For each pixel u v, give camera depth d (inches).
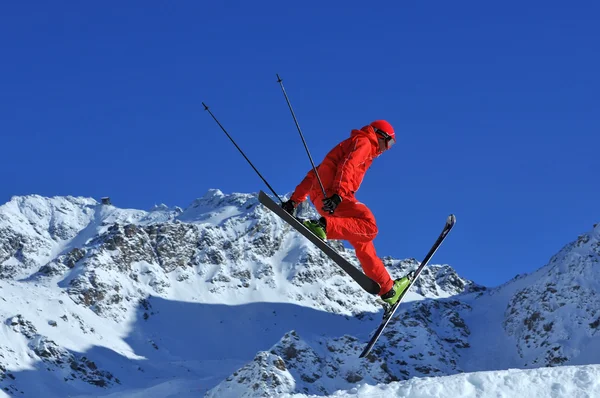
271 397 498.0
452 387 474.3
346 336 7101.4
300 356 6456.7
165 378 7534.5
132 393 6525.6
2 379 6402.6
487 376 482.3
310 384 6097.4
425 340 7790.4
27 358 6924.2
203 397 6348.4
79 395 6599.4
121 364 7706.7
